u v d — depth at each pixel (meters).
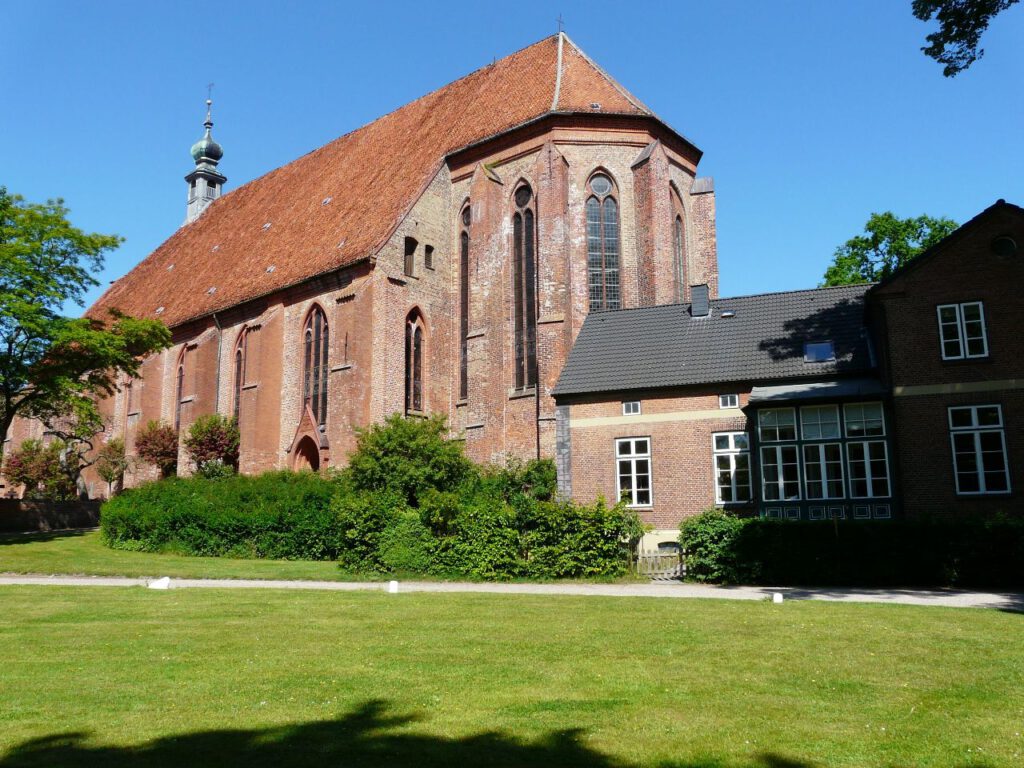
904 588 21.61
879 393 26.52
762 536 23.16
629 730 8.33
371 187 50.12
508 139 43.50
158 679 10.66
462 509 25.64
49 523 49.88
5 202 38.94
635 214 41.44
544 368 38.72
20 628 15.05
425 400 43.28
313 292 45.59
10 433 67.31
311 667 11.38
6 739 7.98
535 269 41.59
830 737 8.14
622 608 17.42
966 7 20.70
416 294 43.34
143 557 32.59
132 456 55.97
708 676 10.79
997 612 16.66
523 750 7.66
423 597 19.77
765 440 27.64
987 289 26.23
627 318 35.06
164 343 46.91
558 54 46.19
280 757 7.41
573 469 31.27
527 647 12.84
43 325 38.44
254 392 46.94
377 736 8.09
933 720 8.75
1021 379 25.47
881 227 50.81
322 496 32.34
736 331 32.34
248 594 20.58
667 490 30.03
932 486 25.70
